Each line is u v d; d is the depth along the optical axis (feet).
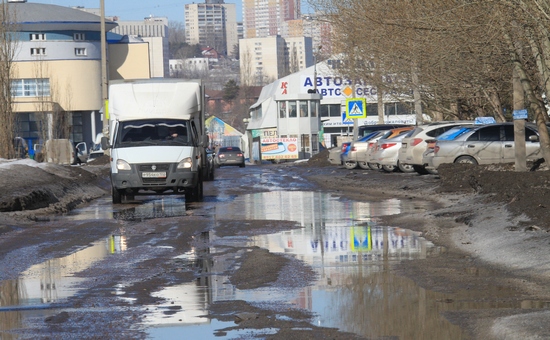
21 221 75.00
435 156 115.34
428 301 35.19
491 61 111.04
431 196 95.30
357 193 107.86
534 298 35.19
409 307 33.99
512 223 55.98
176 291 38.91
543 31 76.95
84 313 34.14
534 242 47.85
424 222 66.23
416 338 28.84
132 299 37.06
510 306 33.58
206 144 104.32
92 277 43.55
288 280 41.24
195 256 51.01
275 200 98.58
